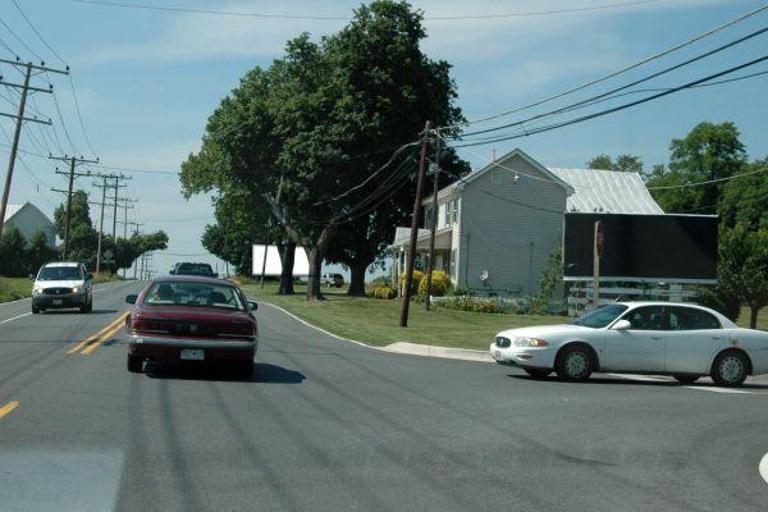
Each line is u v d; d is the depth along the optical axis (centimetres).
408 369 1820
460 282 4997
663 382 1839
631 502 782
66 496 738
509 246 5038
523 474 880
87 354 1833
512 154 5034
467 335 2847
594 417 1259
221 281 1642
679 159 7756
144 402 1227
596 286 2495
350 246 6322
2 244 8944
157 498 738
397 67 5275
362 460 913
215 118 6178
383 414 1212
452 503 755
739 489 849
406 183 5888
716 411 1365
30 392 1280
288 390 1412
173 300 1573
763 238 4122
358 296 6278
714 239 4231
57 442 946
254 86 5934
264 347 2219
